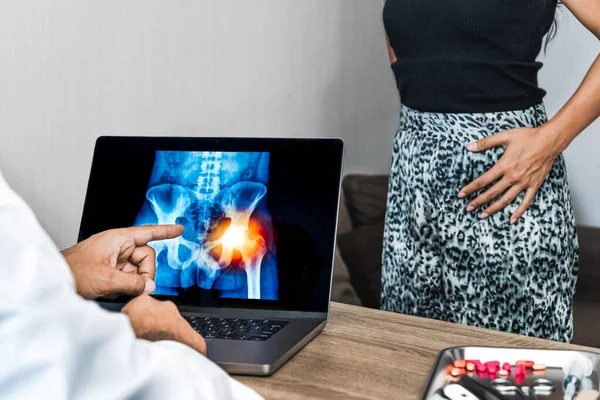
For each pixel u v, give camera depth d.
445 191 1.19
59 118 1.08
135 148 0.89
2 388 0.26
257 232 0.83
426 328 0.78
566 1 1.18
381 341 0.73
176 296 0.83
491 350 0.65
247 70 1.50
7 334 0.26
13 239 0.28
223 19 1.41
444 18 1.14
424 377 0.63
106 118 1.16
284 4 1.61
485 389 0.56
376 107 2.10
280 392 0.60
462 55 1.15
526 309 1.18
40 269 0.28
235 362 0.63
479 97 1.15
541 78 2.19
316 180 0.83
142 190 0.88
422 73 1.20
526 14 1.12
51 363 0.27
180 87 1.32
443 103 1.18
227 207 0.84
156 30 1.24
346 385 0.61
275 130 1.63
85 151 1.13
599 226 2.18
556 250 1.19
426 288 1.24
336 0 1.82
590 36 2.07
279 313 0.80
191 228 0.84
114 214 0.88
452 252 1.20
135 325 0.56
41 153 1.06
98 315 0.30
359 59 1.97
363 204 2.06
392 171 1.31
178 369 0.32
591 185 2.18
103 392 0.29
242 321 0.77
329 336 0.75
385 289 1.34
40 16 1.03
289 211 0.82
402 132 1.28
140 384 0.30
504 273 1.17
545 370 0.62
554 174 1.20
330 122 1.87
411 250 1.25
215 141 0.86
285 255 0.81
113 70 1.16
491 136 1.14
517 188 1.14
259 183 0.84
